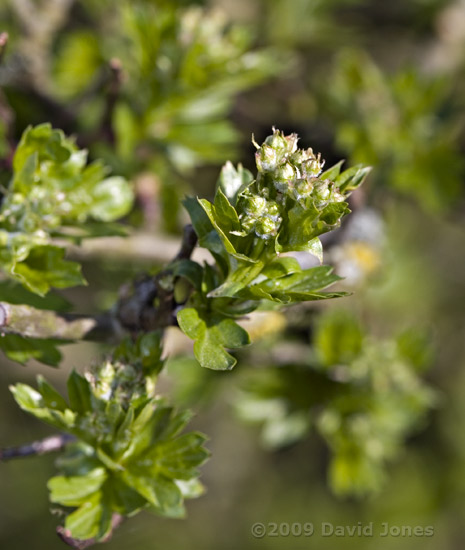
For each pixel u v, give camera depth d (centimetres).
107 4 46
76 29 46
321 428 38
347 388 38
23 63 40
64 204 31
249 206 27
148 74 37
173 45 37
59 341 30
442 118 43
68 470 29
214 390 39
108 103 36
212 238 28
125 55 41
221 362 28
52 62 42
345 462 38
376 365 38
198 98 37
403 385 38
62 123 40
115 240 36
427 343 39
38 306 30
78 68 42
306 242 27
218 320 28
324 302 37
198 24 37
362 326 38
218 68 37
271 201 27
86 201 31
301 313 37
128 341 29
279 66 38
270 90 48
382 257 40
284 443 38
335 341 38
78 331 30
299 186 27
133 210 37
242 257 27
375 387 38
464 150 44
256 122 45
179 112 37
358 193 38
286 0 48
